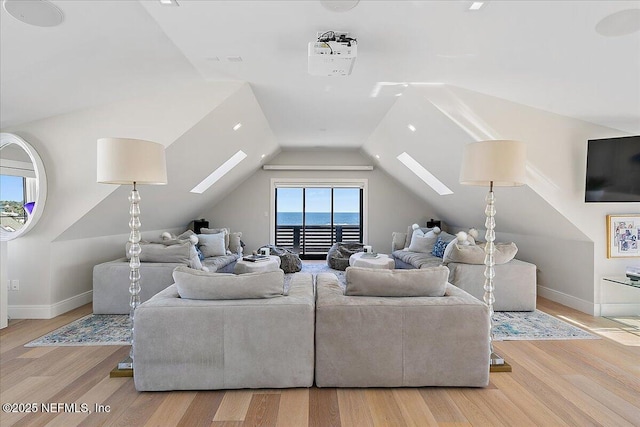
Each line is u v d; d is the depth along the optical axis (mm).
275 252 6348
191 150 4164
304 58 2953
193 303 2225
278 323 2205
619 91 2947
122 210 4250
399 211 7922
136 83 3287
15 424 1853
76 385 2271
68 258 3936
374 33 2455
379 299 2314
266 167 7719
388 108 4445
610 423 1870
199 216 7645
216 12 2217
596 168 3543
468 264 4008
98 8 2127
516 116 3592
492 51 2635
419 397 2141
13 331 3268
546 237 4570
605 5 1936
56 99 3232
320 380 2227
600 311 3801
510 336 3186
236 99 3789
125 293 3785
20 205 3512
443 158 4645
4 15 2078
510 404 2061
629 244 3752
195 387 2191
